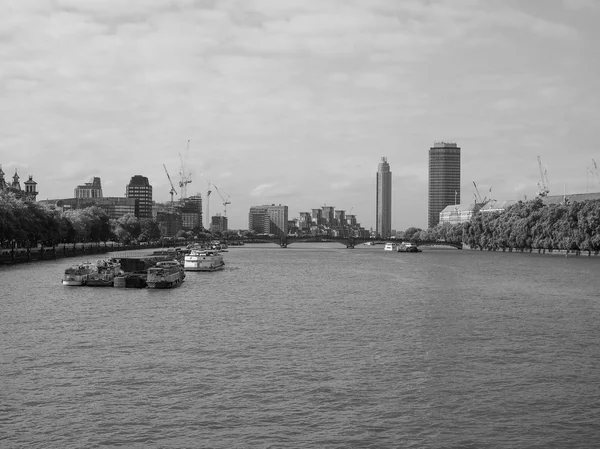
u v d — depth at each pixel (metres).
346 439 63.22
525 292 181.25
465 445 62.09
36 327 116.88
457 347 100.56
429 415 69.31
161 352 96.12
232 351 96.94
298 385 79.12
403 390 77.38
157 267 196.00
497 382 80.75
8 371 84.88
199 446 61.62
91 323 121.62
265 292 181.25
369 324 121.75
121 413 69.56
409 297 168.38
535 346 101.50
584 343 103.88
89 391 76.56
